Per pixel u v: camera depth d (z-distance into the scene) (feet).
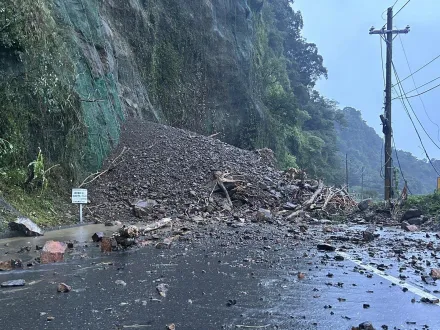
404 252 22.38
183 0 95.96
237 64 108.78
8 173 31.86
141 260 19.39
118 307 12.51
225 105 102.89
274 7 204.54
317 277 16.30
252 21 129.90
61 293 13.93
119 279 15.80
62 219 33.24
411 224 36.42
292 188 48.60
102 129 49.47
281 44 177.37
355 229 33.58
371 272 17.28
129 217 36.76
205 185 45.42
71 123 40.96
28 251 21.47
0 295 13.70
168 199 41.86
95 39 57.36
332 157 201.16
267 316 11.84
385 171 56.75
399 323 11.41
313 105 202.49
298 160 146.51
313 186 50.80
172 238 25.50
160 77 86.02
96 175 44.24
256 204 44.39
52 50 41.04
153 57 84.02
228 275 16.55
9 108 33.50
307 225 35.63
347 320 11.59
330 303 13.08
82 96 46.80
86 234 27.81
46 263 18.69
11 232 26.30
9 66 34.63
